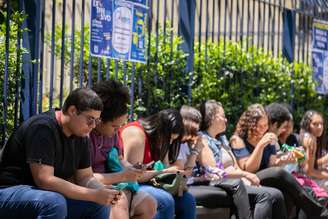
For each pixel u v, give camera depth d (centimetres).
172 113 727
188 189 759
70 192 580
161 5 959
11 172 588
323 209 857
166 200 680
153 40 878
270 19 1043
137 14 822
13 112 716
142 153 712
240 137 873
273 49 1038
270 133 861
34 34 723
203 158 802
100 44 779
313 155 950
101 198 582
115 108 661
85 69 835
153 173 700
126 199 643
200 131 826
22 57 721
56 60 873
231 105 952
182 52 893
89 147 628
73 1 748
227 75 955
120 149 695
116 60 801
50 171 582
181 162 766
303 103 1086
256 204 796
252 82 984
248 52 987
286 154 884
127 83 840
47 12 930
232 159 844
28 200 562
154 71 857
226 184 780
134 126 717
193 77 909
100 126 667
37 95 723
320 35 1141
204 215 763
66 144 599
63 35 739
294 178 848
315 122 955
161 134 720
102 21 779
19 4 724
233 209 783
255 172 856
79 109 587
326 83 1142
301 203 851
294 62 1070
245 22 1078
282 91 1036
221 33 1052
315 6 1140
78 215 599
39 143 582
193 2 909
